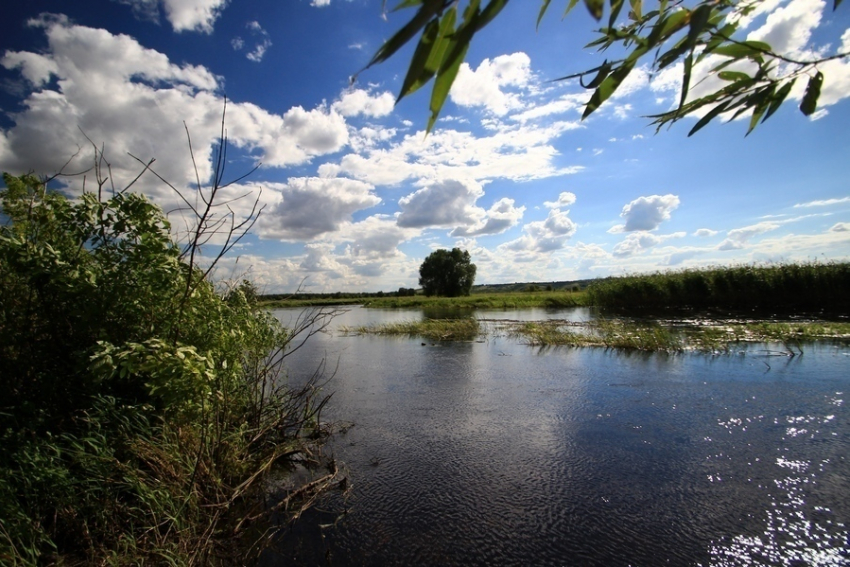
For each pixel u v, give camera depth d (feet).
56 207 13.16
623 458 16.60
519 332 55.57
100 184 14.43
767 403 21.86
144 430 13.08
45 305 12.98
